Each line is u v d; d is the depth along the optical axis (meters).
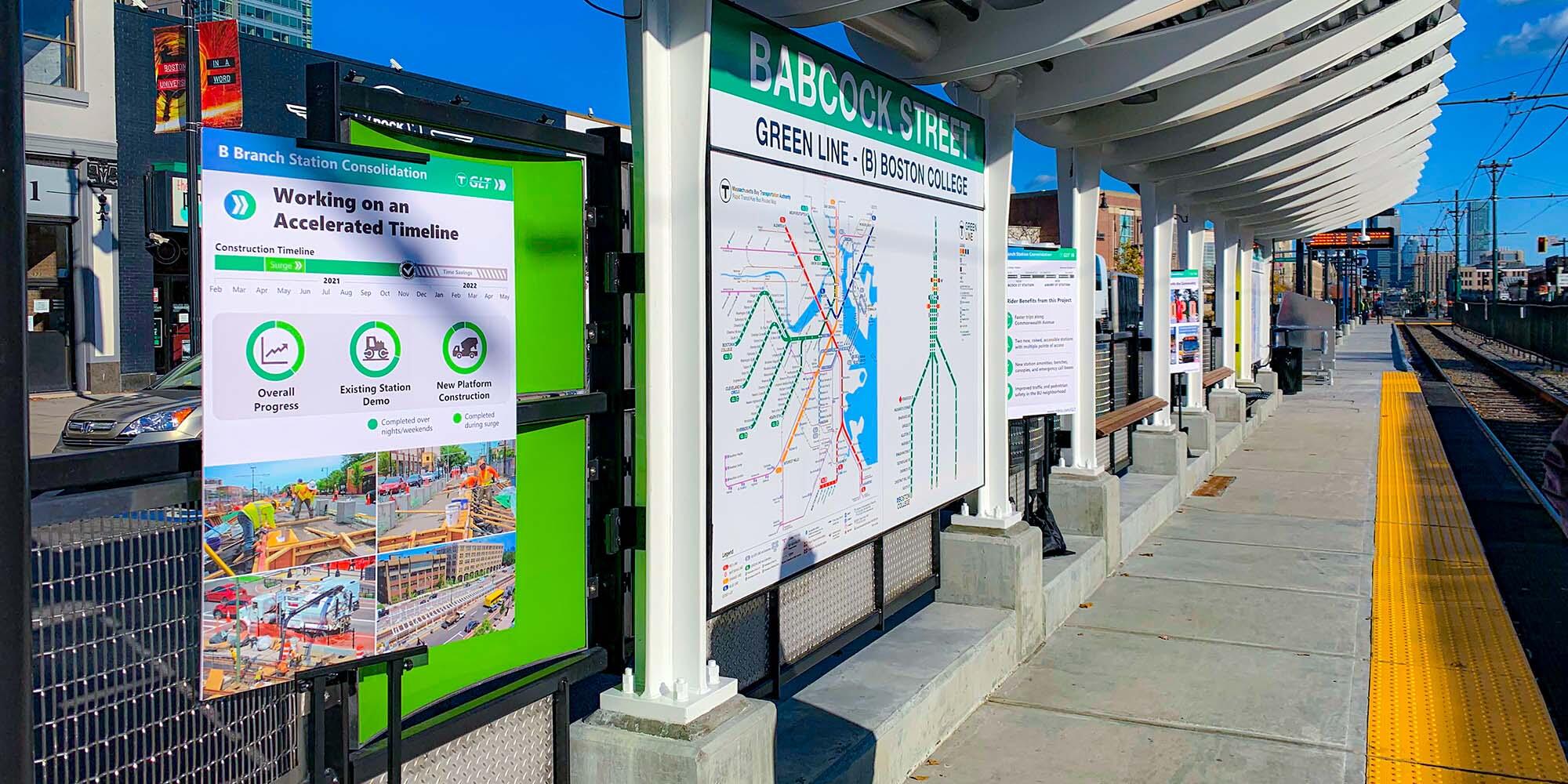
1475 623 6.70
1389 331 72.12
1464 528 9.53
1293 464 13.35
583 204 3.31
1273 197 13.18
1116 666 5.94
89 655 2.19
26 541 1.74
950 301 5.67
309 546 2.47
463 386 2.79
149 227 20.92
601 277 3.44
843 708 4.51
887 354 4.98
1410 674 5.79
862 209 4.70
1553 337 33.94
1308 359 26.28
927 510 5.46
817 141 4.31
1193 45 5.94
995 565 5.96
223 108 13.67
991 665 5.51
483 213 2.81
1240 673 5.80
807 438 4.27
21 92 1.72
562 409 3.21
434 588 2.75
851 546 4.67
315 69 2.53
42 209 20.69
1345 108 9.20
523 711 3.21
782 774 3.85
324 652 2.51
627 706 3.46
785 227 4.07
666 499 3.50
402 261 2.62
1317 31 6.91
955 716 5.05
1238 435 14.98
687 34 3.42
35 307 20.91
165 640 2.32
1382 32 6.83
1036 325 7.19
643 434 3.46
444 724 2.88
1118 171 10.16
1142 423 11.23
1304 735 4.95
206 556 2.30
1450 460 14.04
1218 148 9.88
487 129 2.92
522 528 3.14
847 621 5.11
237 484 2.34
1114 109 7.49
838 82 4.48
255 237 2.35
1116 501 8.09
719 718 3.44
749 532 3.85
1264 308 22.86
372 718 2.73
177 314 23.64
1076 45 5.10
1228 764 4.65
